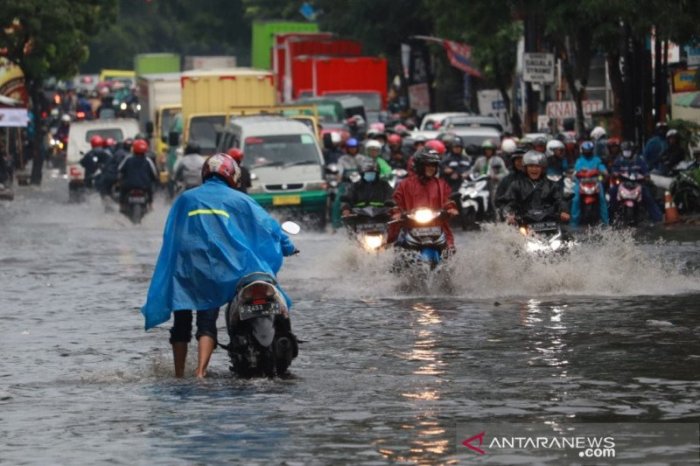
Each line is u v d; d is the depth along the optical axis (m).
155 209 82.00
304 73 138.88
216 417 21.56
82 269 48.78
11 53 121.12
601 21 77.38
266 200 73.38
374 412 21.80
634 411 21.52
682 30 67.81
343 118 123.19
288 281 43.16
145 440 19.95
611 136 85.25
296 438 19.91
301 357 27.88
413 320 33.50
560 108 87.12
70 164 110.56
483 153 72.81
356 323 33.06
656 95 83.06
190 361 27.73
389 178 69.94
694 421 20.67
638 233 62.56
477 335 30.70
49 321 34.50
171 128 98.62
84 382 25.36
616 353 27.69
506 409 21.88
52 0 120.00
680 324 31.94
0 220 78.38
